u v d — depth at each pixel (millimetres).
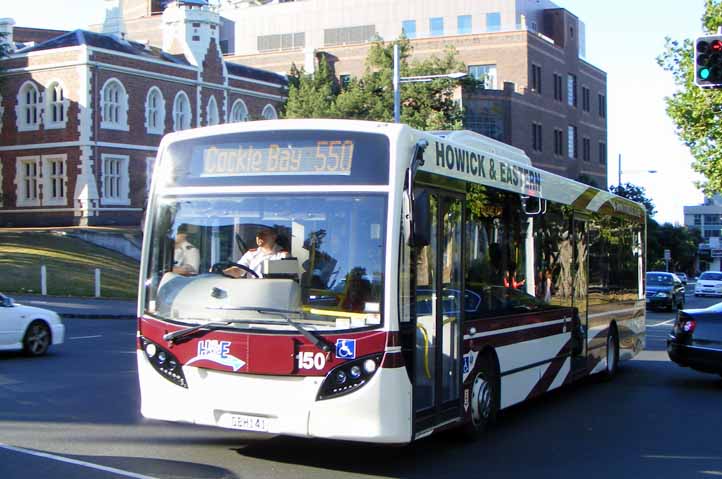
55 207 48031
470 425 9422
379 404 7379
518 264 10766
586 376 13953
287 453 8797
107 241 44031
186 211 8281
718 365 13977
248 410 7645
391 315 7438
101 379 13305
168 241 8305
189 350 7914
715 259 129625
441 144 8711
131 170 49188
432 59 43906
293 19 85812
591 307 13875
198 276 8102
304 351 7488
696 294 57375
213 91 54156
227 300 7828
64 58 47344
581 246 13477
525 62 66188
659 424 11102
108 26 57594
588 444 9797
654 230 80500
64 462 8141
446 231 8766
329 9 84312
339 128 7863
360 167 7727
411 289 7742
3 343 15555
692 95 33031
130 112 49094
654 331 27406
